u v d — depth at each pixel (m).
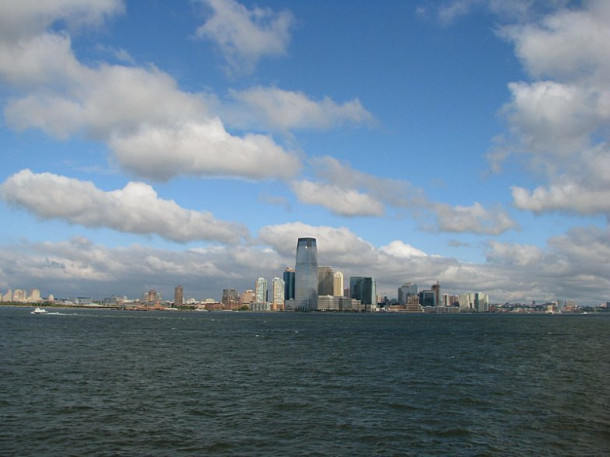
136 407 53.56
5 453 37.84
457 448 40.09
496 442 41.91
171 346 130.00
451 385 69.25
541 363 97.50
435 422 48.22
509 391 65.06
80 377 73.00
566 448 40.56
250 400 57.78
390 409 53.62
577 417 50.81
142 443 40.81
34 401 55.62
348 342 151.00
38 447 39.41
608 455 39.03
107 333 182.62
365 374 79.12
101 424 46.41
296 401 57.31
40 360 93.06
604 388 68.38
